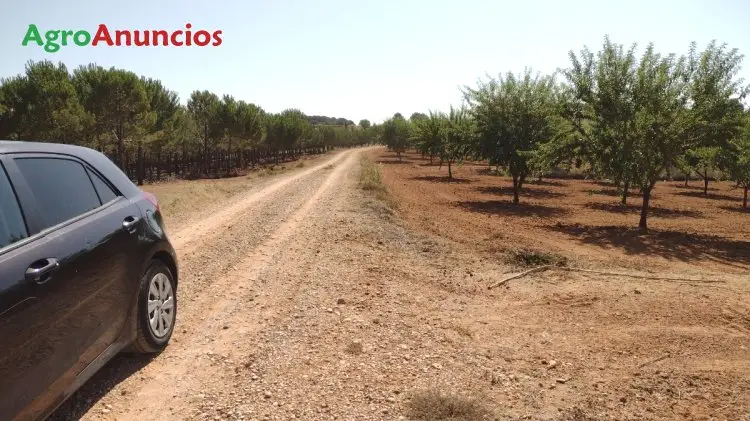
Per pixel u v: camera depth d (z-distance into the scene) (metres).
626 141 13.41
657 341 5.12
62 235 2.95
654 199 24.03
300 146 88.38
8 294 2.39
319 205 15.11
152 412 3.23
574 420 3.43
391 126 81.81
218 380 3.68
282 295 5.86
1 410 2.32
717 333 5.41
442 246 9.90
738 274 8.76
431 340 4.70
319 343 4.44
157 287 4.09
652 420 3.54
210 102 54.56
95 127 32.28
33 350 2.55
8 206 2.68
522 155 19.64
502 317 5.68
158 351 4.14
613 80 13.74
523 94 20.16
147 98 37.09
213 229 10.59
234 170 56.16
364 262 7.70
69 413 3.18
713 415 3.66
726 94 13.06
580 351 4.77
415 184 29.50
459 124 32.56
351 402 3.42
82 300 2.98
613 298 6.65
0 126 27.23
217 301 5.59
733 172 13.71
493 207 19.16
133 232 3.71
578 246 11.30
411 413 3.28
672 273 8.54
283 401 3.40
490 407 3.48
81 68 34.81
